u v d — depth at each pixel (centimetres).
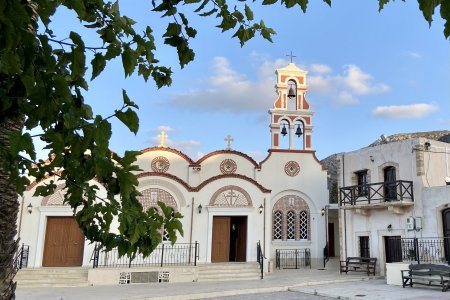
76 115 227
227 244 2284
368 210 2186
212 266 2027
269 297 1513
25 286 1697
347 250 2286
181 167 2517
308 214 2684
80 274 1845
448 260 1783
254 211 2303
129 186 253
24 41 191
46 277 1789
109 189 322
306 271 2342
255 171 2656
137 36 270
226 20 356
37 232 2023
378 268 2091
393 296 1405
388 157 2119
